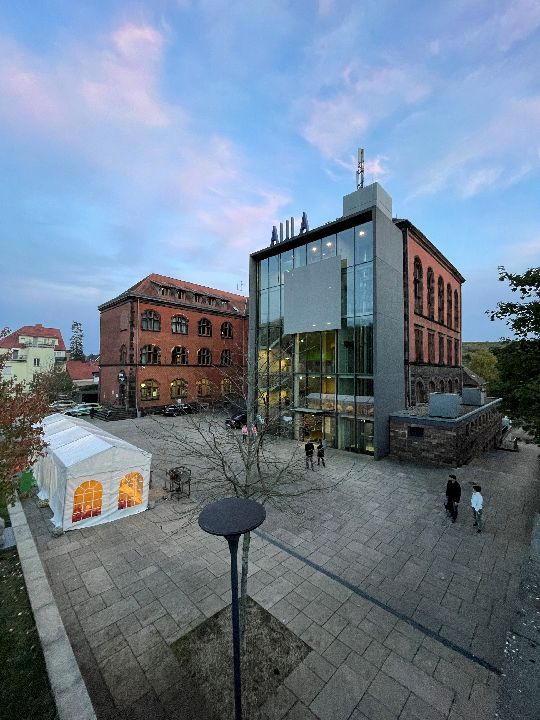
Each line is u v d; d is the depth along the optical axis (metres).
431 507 11.55
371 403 18.39
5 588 7.20
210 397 35.44
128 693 4.93
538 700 4.67
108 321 36.78
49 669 5.06
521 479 14.32
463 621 6.32
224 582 7.46
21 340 50.75
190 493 12.45
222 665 5.37
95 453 10.14
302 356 22.11
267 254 24.75
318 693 4.88
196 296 40.03
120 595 7.02
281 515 10.87
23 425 8.17
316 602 6.82
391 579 7.60
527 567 7.73
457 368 33.56
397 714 4.58
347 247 20.02
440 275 29.53
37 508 11.29
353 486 13.58
